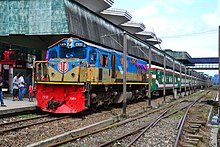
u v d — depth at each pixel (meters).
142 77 28.67
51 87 15.83
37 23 21.53
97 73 17.30
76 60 15.68
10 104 17.42
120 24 47.19
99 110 19.23
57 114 16.55
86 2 34.53
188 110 22.17
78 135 11.10
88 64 16.34
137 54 38.12
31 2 21.72
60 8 21.11
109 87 19.67
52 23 21.20
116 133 11.94
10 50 29.17
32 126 12.52
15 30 21.89
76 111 15.48
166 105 26.42
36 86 16.16
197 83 73.94
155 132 12.52
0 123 12.58
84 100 15.45
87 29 23.86
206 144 11.15
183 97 40.78
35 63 16.45
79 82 15.36
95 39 25.14
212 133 13.80
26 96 24.02
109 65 19.34
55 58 16.52
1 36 23.58
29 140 9.99
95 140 10.26
